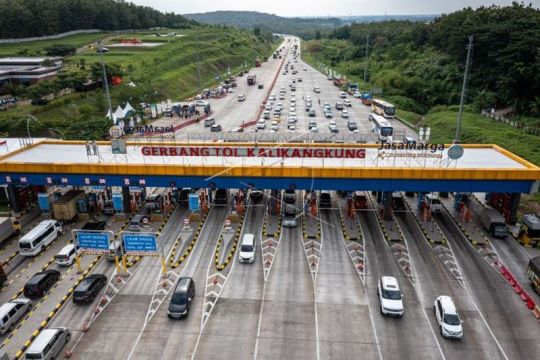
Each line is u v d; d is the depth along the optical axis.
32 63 142.38
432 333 33.97
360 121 105.94
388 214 51.81
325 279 40.84
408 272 41.84
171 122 103.12
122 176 49.59
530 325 34.84
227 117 109.88
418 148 51.09
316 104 126.06
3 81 125.56
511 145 82.88
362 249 45.91
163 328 34.66
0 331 33.56
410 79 145.38
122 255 41.78
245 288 39.59
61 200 52.22
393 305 35.59
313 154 50.16
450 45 144.75
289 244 46.97
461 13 164.25
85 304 37.59
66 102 107.94
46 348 30.56
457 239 47.94
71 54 172.38
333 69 198.12
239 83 167.12
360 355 31.80
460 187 47.16
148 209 54.84
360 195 56.03
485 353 31.95
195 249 46.19
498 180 46.62
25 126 88.81
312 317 35.78
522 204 58.91
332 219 52.62
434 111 126.12
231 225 51.06
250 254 43.34
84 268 42.97
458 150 46.78
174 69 166.75
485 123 101.94
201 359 31.50
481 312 36.34
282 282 40.41
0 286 39.91
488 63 130.38
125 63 156.62
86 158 53.38
